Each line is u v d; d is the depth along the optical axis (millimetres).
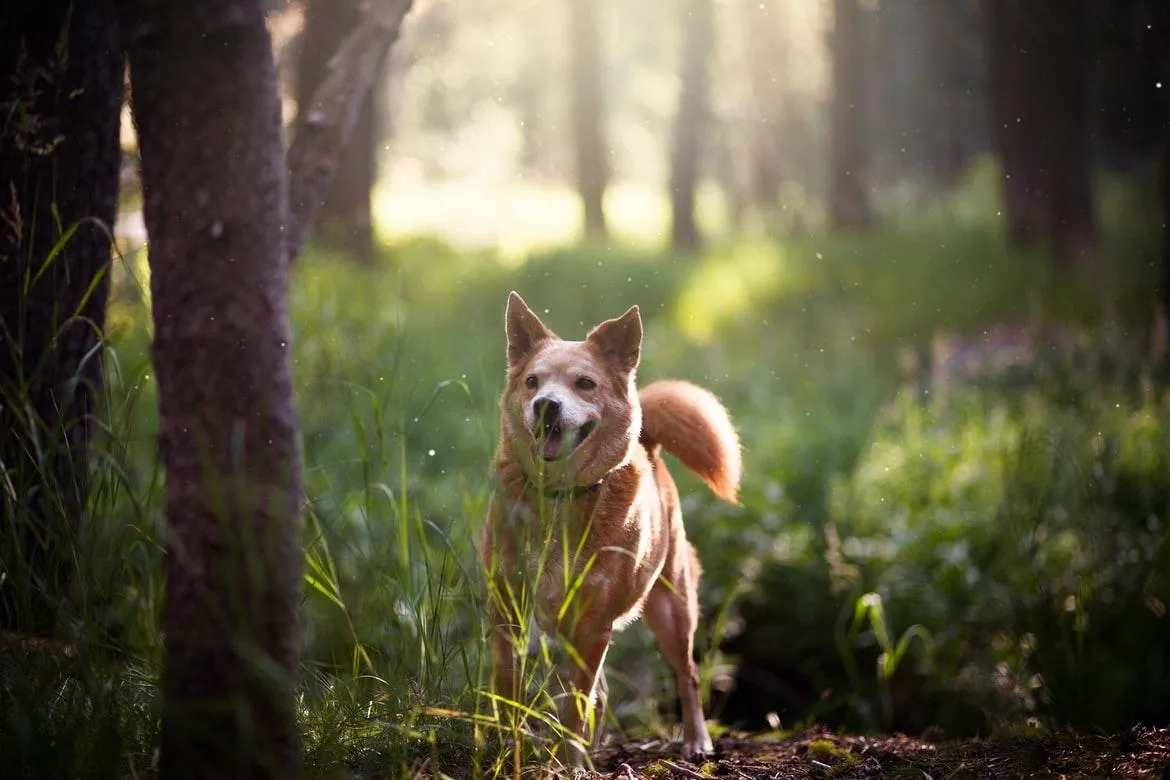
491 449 4500
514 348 4656
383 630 4156
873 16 28812
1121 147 26422
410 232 22578
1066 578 6285
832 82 23672
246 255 2840
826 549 7344
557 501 3684
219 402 2805
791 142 33375
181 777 2785
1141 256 16141
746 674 7031
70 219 4176
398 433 4219
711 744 4816
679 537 4938
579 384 4207
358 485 6297
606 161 26312
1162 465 6641
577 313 15055
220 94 2816
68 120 4129
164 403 2861
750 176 35625
